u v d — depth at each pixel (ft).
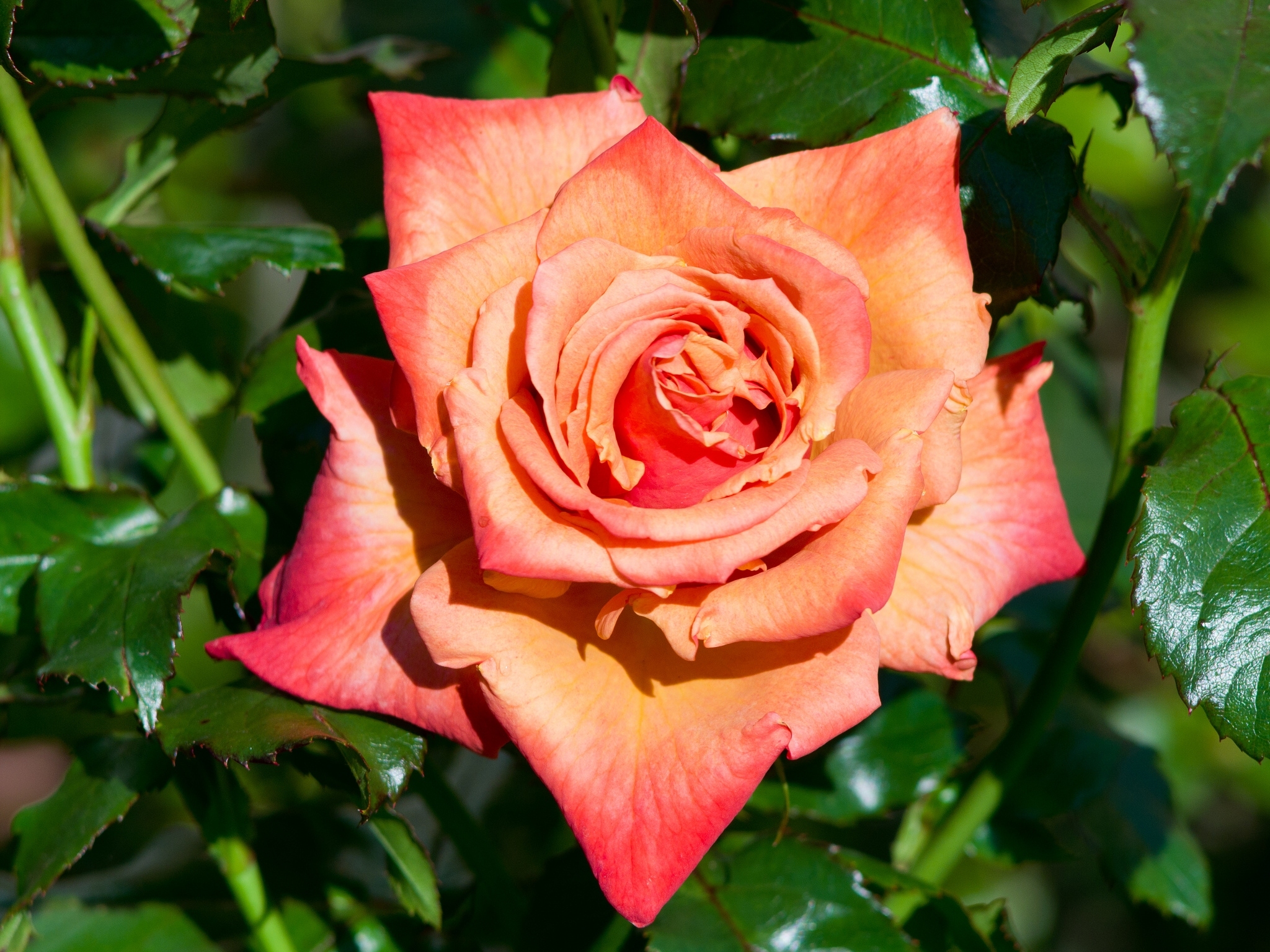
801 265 1.45
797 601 1.44
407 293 1.48
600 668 1.48
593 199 1.49
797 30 1.65
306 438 1.72
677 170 1.48
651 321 1.46
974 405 1.57
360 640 1.53
